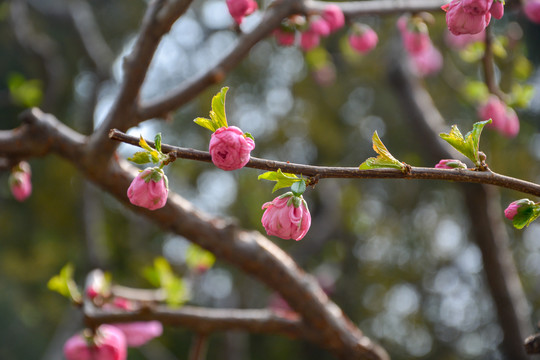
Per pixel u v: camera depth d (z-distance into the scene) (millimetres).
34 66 7340
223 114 1162
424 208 8633
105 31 8258
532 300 7629
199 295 7719
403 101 4105
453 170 1155
